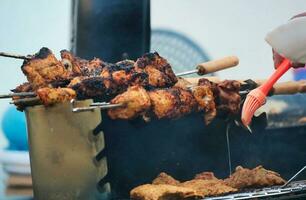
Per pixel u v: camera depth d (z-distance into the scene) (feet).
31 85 5.50
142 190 5.37
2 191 7.27
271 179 5.86
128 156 5.55
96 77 5.50
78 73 5.71
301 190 5.40
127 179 5.55
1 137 7.46
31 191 7.30
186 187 5.53
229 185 5.83
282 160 6.41
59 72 5.47
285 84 6.42
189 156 5.91
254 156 6.28
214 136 6.05
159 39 7.75
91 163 5.34
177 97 5.73
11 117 7.43
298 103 6.59
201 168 5.99
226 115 6.07
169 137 5.78
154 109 5.63
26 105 5.31
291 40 4.99
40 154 5.31
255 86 6.25
